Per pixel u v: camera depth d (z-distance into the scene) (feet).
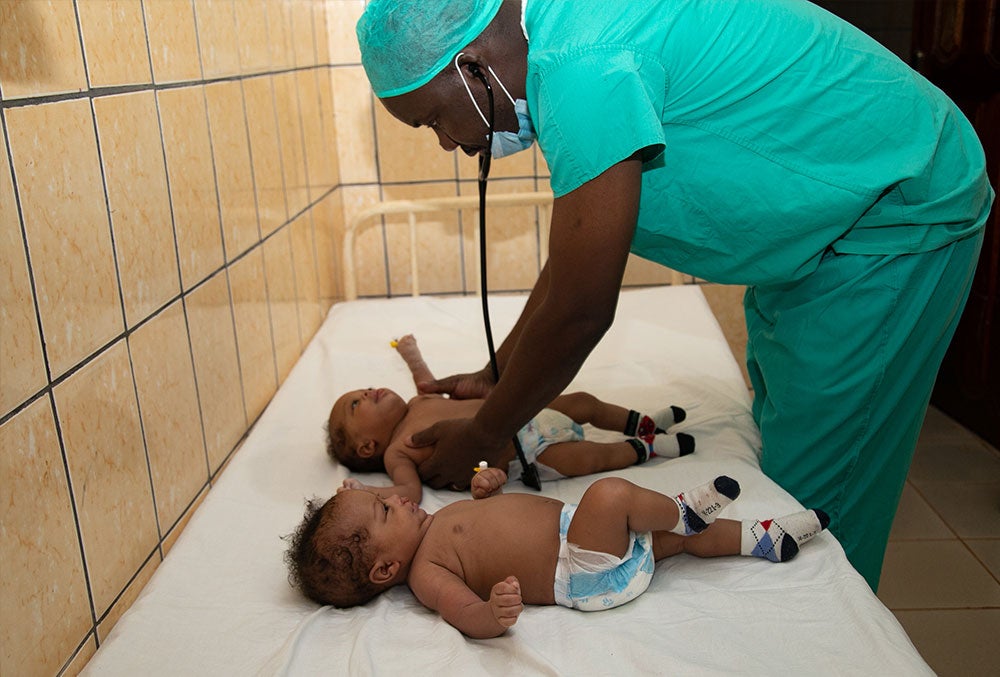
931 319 4.13
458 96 3.49
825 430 4.27
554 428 4.65
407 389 5.66
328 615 3.58
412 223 7.44
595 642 3.28
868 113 3.64
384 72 3.50
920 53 9.14
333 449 4.83
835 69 3.62
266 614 3.52
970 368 9.00
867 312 4.02
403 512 3.88
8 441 2.88
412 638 3.40
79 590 3.32
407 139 7.91
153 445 4.00
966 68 8.48
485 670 3.17
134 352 3.82
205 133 4.73
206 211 4.71
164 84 4.21
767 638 3.26
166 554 4.11
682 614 3.45
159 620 3.46
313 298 6.98
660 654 3.15
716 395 5.39
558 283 3.32
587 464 4.55
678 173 3.64
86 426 3.39
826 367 4.13
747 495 4.24
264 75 5.81
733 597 3.53
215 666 3.22
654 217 3.77
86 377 3.40
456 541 3.81
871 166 3.66
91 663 3.22
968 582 6.65
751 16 3.55
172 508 4.20
